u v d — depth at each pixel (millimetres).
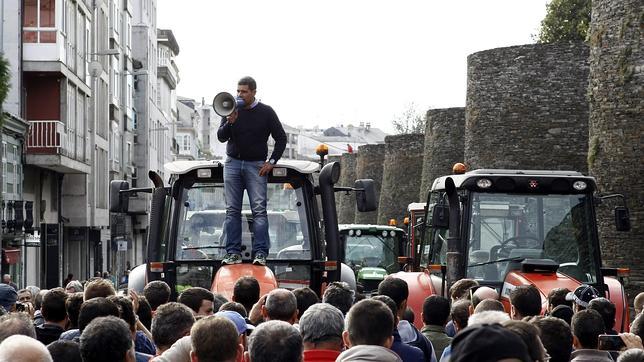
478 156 76500
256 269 24641
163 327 15820
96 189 91875
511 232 30266
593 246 29984
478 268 30156
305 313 14992
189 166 27047
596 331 16594
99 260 97875
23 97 73250
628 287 54156
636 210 54312
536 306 19297
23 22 72500
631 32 54375
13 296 22250
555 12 97938
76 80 79125
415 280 30000
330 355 14758
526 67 74125
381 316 14125
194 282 26922
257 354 13016
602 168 55875
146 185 129125
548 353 15406
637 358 14320
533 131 73750
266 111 25875
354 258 60406
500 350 8633
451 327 22125
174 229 26969
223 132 25828
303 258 26891
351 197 148875
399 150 123938
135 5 133500
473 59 77062
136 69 128625
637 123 54219
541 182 30234
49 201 80000
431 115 101625
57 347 14117
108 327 13523
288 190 27094
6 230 63844
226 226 25922
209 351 13078
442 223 30172
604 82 55812
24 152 70188
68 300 19141
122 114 113375
